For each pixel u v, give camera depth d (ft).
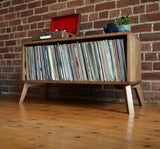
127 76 4.39
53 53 5.38
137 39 5.11
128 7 6.05
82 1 6.80
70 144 2.44
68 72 5.22
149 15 5.74
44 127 3.24
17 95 7.93
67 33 5.65
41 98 6.98
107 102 6.12
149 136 2.77
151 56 5.71
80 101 6.29
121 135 2.81
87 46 4.91
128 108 4.41
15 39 8.23
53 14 7.36
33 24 7.80
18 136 2.76
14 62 8.23
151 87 5.72
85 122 3.58
